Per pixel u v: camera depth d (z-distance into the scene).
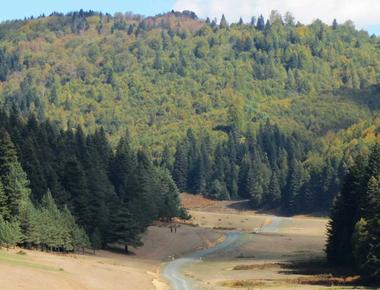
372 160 105.31
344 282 88.75
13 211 105.69
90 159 148.50
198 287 86.38
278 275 100.38
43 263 85.62
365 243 90.06
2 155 110.50
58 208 122.12
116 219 128.25
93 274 84.62
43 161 135.25
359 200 103.94
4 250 95.50
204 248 145.38
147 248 137.50
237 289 83.94
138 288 81.44
